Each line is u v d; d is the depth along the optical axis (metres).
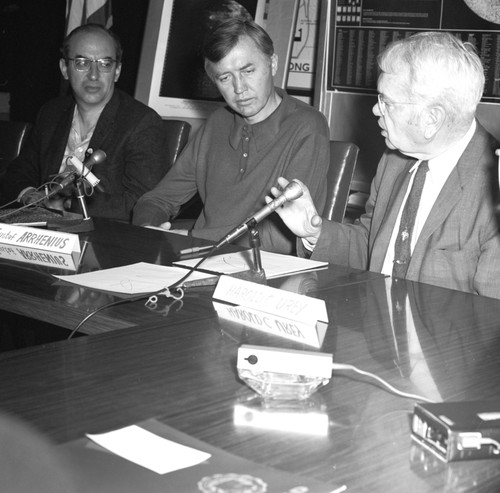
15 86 6.46
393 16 4.34
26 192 3.38
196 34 4.84
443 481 1.07
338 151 3.16
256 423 1.24
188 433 1.20
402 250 2.38
